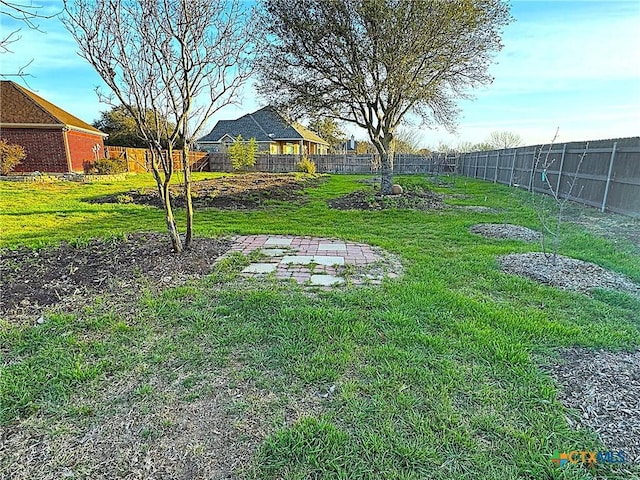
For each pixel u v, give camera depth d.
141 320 2.85
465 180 18.20
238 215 8.20
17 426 1.79
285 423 1.81
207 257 4.50
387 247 5.21
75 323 2.78
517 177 14.38
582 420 1.84
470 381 2.13
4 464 1.58
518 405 1.94
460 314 3.00
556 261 4.36
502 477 1.53
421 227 6.88
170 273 3.88
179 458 1.62
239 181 14.98
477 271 4.14
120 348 2.46
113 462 1.59
